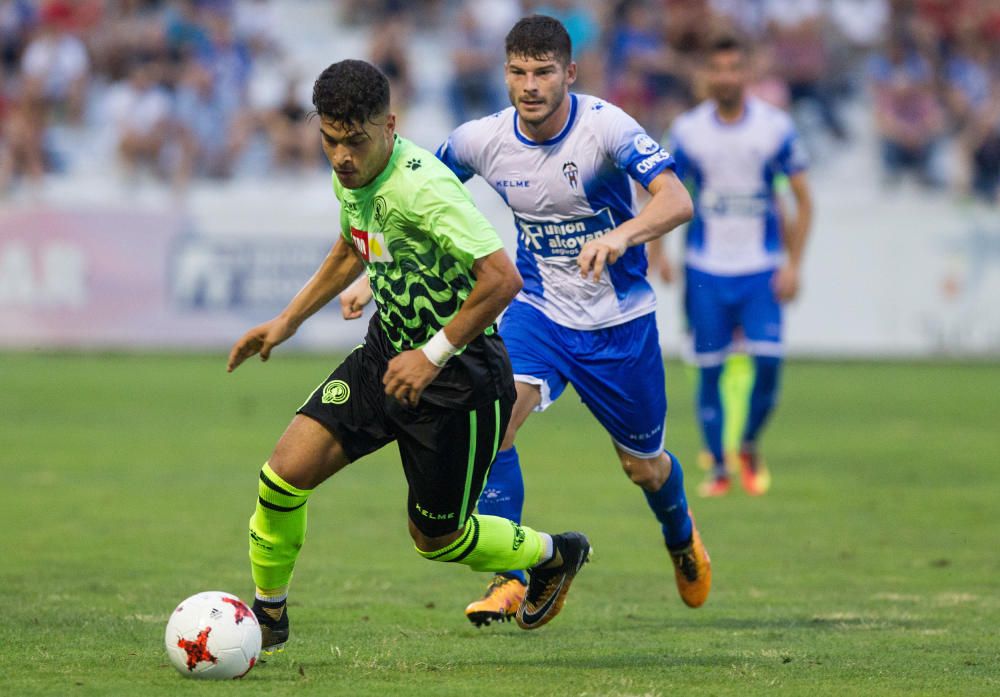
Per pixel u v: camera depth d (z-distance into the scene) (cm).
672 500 2186
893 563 2639
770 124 3606
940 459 4125
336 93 1556
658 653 1839
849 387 6050
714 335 3609
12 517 3008
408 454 1714
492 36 7738
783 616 2159
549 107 2048
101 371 6228
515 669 1712
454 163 2214
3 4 7600
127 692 1533
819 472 3891
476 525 1809
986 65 7800
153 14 7775
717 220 3631
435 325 1677
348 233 1805
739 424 4466
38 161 7219
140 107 7262
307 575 2464
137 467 3778
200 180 7331
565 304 2181
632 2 7381
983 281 6744
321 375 6228
